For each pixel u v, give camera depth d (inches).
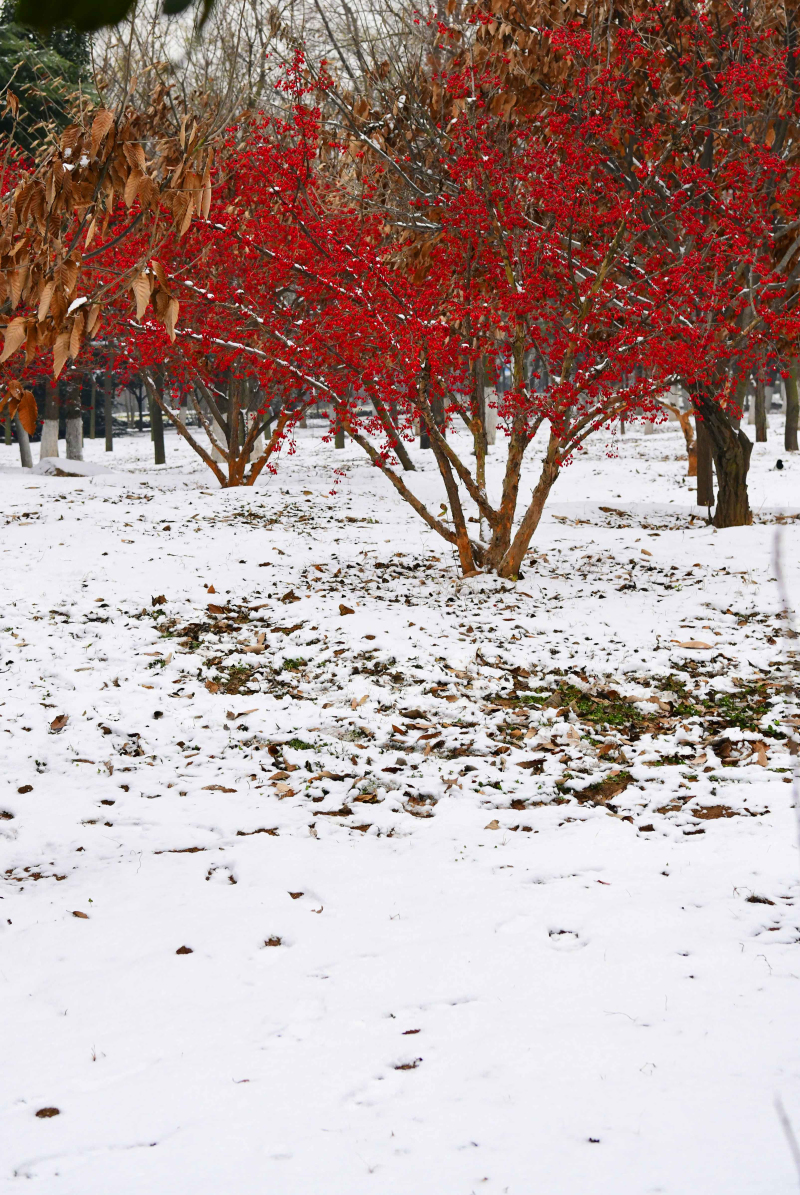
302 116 431.5
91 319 166.6
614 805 253.1
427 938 185.9
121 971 178.9
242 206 443.2
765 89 474.6
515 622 416.5
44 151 172.7
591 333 473.1
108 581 466.0
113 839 238.4
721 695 333.4
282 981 172.9
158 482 893.8
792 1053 138.3
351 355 465.1
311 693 341.4
